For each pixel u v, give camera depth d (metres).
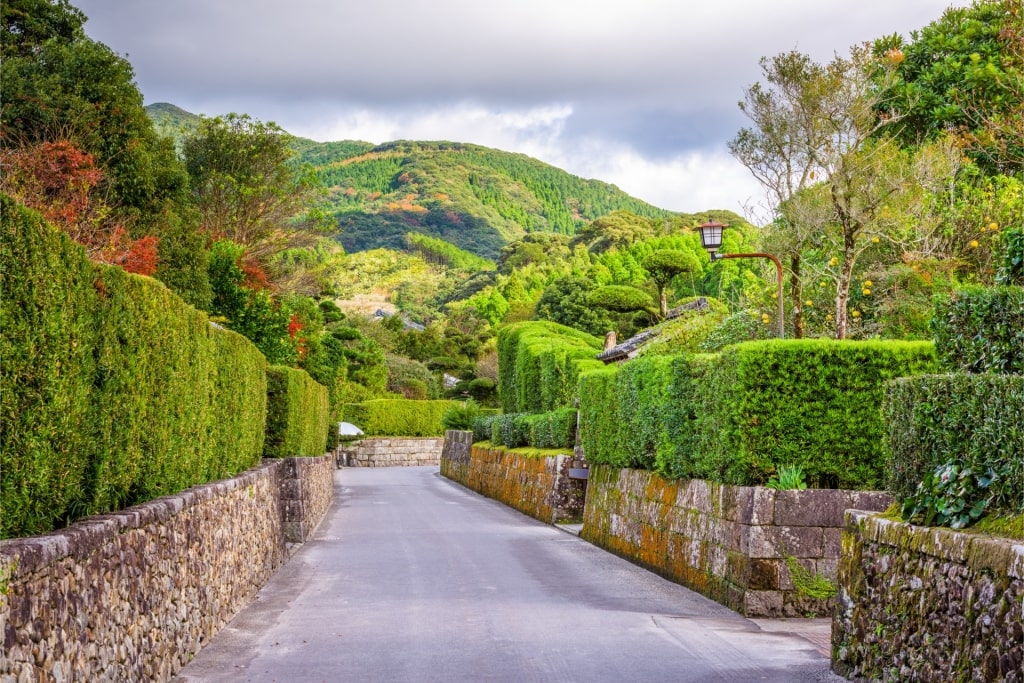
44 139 22.88
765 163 17.22
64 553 5.39
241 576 11.95
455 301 144.62
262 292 30.66
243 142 41.84
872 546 7.49
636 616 11.12
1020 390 6.04
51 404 5.82
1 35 25.61
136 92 25.95
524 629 10.23
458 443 47.56
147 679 7.20
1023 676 5.21
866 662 7.42
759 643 9.49
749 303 22.86
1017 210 18.50
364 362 74.19
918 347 11.78
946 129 22.03
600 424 19.78
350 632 10.11
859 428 11.67
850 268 17.17
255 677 8.02
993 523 6.17
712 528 12.70
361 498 35.00
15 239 5.48
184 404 9.70
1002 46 23.92
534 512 27.23
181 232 26.59
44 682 5.03
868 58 17.53
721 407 12.31
